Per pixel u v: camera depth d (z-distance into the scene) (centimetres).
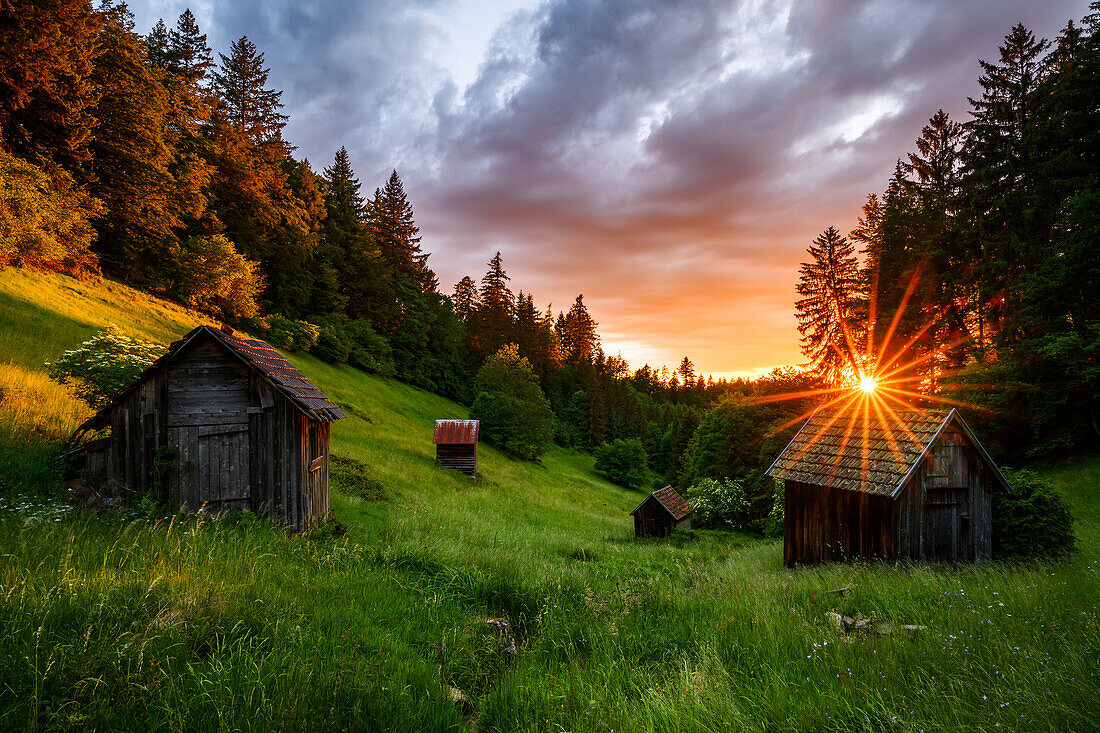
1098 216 2292
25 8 2308
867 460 1348
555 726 389
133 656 379
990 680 382
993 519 1342
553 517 2858
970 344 3497
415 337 6819
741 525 3156
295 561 774
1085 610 554
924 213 3816
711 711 379
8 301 2088
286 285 5181
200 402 1028
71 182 2670
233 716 333
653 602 738
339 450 2419
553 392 9162
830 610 677
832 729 348
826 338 4662
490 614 741
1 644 365
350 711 366
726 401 3759
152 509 933
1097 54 2598
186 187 3669
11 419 1153
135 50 3164
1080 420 2448
